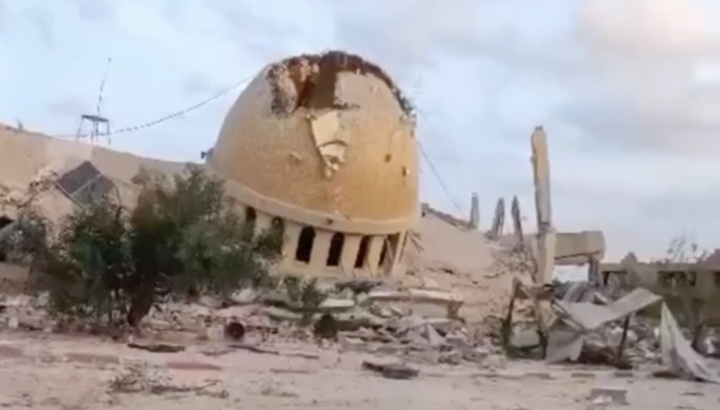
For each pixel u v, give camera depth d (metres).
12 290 35.78
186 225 28.03
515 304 45.47
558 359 34.25
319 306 38.56
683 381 29.03
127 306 28.55
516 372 27.02
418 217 60.47
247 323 35.69
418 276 57.06
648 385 25.89
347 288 47.25
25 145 51.81
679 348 30.67
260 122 54.72
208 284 28.73
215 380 17.25
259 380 18.23
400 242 57.06
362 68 57.59
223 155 55.88
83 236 27.61
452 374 24.48
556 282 51.53
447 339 36.47
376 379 21.12
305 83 56.56
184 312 35.19
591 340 34.41
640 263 66.88
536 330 36.75
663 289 60.19
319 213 53.44
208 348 26.34
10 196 48.47
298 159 53.62
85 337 26.47
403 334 36.41
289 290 39.44
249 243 29.84
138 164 55.62
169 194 28.69
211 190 29.27
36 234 32.50
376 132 55.56
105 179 51.62
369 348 32.66
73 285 27.97
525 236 69.31
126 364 19.12
